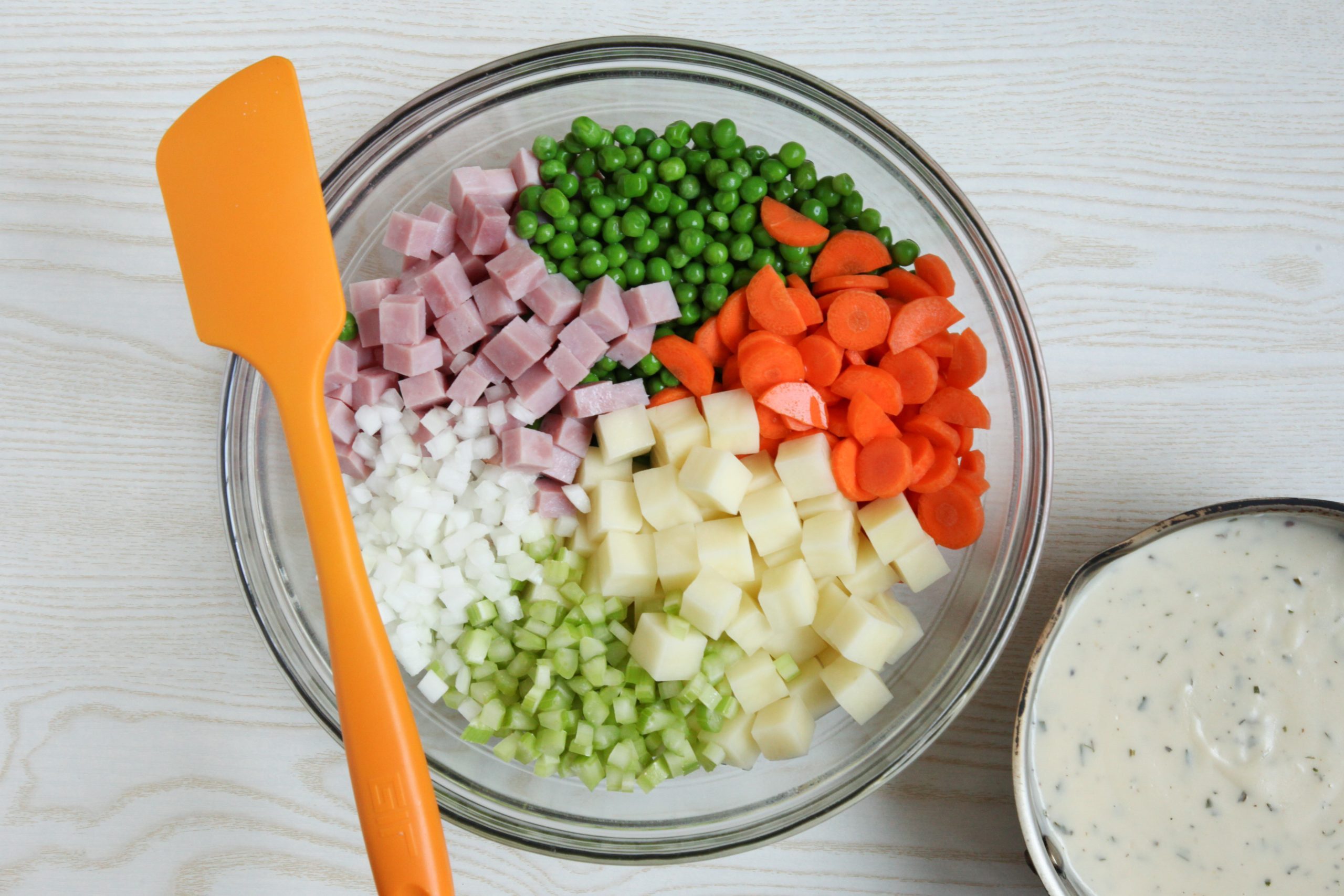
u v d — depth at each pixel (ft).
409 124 1.79
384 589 1.75
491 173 1.77
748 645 1.74
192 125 1.65
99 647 1.90
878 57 1.94
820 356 1.74
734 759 1.77
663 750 1.76
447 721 1.82
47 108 1.91
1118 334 1.94
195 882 1.88
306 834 1.89
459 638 1.77
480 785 1.78
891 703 1.83
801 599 1.72
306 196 1.64
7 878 1.88
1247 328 1.94
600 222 1.78
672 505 1.75
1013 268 1.94
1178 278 1.94
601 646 1.74
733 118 1.87
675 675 1.73
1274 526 1.74
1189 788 1.74
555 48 1.77
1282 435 1.93
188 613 1.90
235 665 1.90
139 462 1.91
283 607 1.79
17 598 1.90
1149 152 1.95
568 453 1.77
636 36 1.78
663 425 1.77
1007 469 1.84
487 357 1.75
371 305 1.77
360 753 1.58
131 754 1.89
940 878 1.89
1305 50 1.95
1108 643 1.75
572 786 1.82
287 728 1.90
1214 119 1.95
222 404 1.78
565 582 1.77
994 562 1.82
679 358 1.76
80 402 1.91
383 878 1.57
